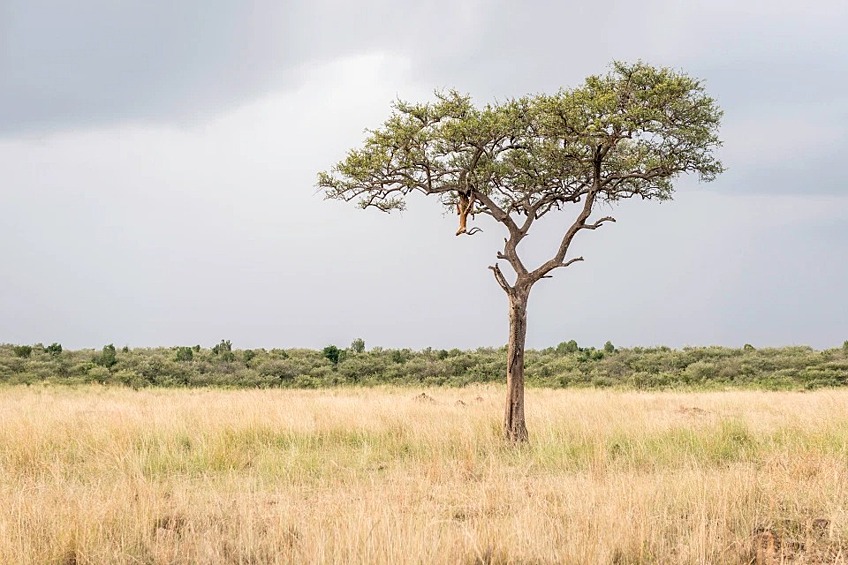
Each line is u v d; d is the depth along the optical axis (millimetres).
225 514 10133
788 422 18766
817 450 14797
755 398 27969
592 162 19000
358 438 17469
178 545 8945
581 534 8703
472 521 9836
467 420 18922
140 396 30781
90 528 8930
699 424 18047
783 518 9984
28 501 10086
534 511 9586
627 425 17828
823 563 8570
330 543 8352
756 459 15102
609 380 44281
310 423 18328
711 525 9117
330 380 44844
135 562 8492
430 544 8242
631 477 12023
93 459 14984
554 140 19000
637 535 8883
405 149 18766
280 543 8773
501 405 23781
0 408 21953
